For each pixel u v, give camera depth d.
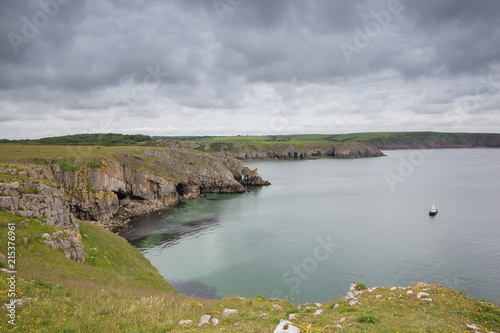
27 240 25.67
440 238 59.84
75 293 17.11
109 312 14.69
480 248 53.84
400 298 17.11
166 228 69.69
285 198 107.56
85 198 70.50
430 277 43.34
